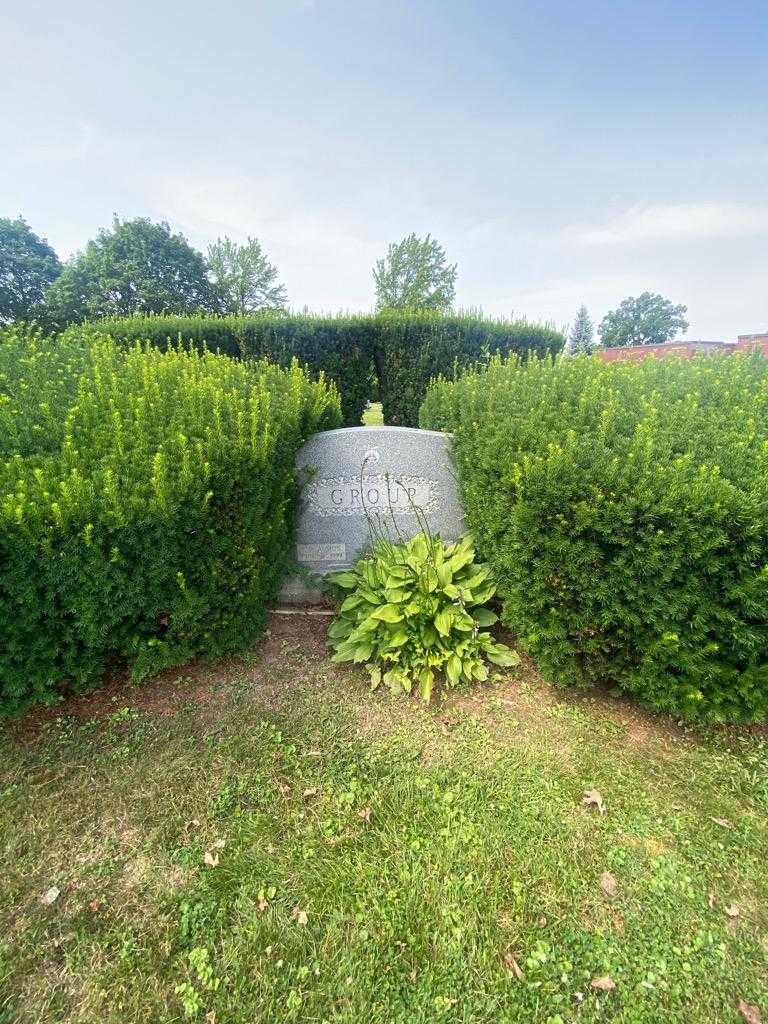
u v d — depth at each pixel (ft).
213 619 9.27
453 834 6.79
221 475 8.49
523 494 8.45
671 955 5.45
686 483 7.34
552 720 8.96
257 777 7.69
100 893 6.02
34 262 112.98
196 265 116.67
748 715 7.89
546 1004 5.04
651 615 7.75
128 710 8.96
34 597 7.20
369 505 13.07
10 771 7.63
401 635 9.69
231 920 5.77
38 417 9.32
